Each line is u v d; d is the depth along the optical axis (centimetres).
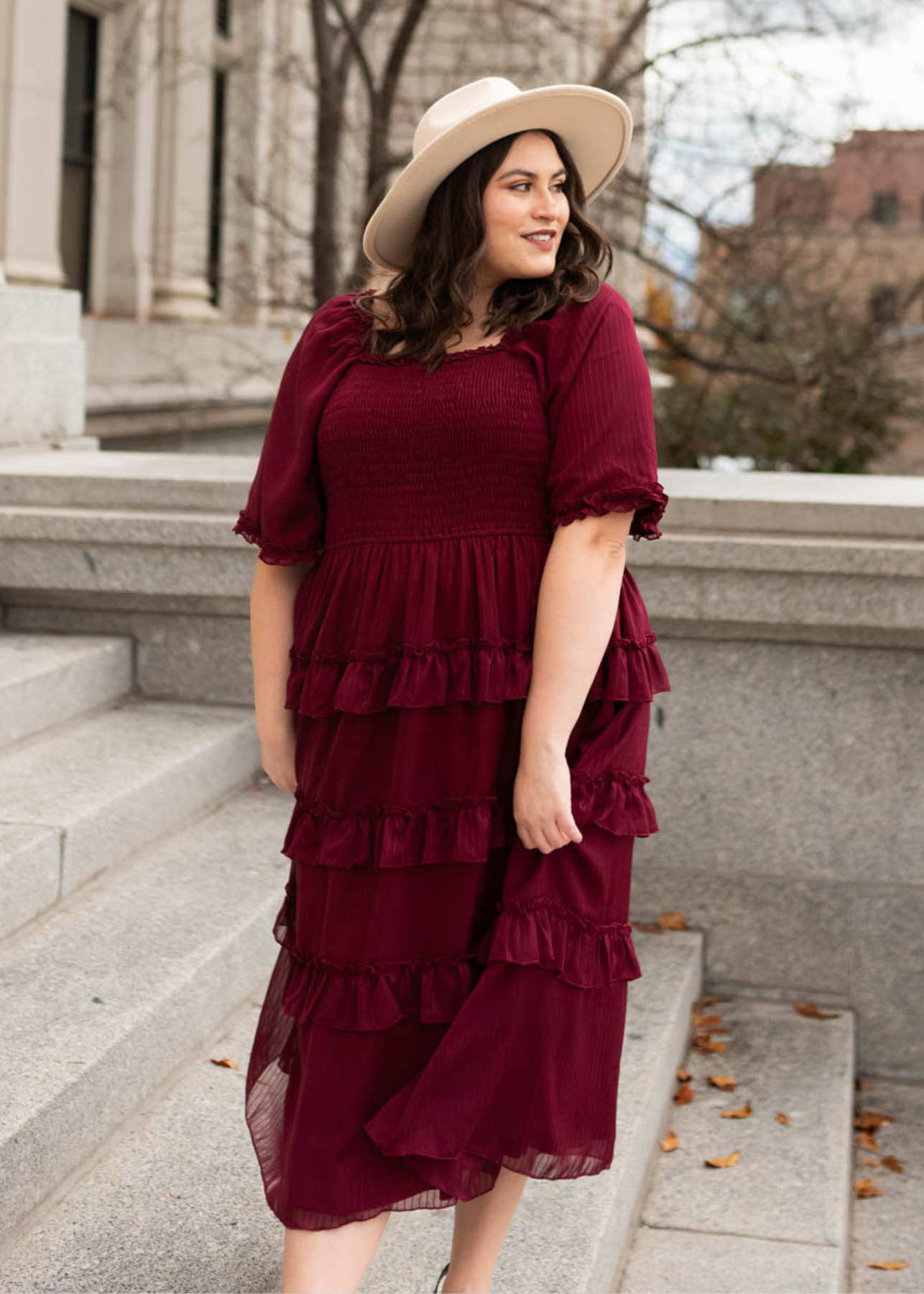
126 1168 256
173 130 1099
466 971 200
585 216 212
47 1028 265
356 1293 207
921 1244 329
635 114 800
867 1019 409
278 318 1165
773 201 845
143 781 355
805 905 408
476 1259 215
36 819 323
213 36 1116
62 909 321
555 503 195
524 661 197
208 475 435
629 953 205
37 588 434
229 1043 306
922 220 876
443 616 198
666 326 925
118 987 284
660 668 212
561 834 193
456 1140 195
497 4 833
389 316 209
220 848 365
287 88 1055
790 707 401
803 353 870
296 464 211
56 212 934
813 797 404
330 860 200
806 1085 362
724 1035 388
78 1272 225
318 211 836
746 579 386
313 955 206
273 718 220
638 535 205
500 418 196
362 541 203
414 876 199
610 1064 205
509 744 200
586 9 847
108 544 423
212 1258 230
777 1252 291
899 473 966
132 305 1070
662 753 409
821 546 377
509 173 201
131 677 442
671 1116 347
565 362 198
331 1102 199
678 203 808
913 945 403
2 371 491
